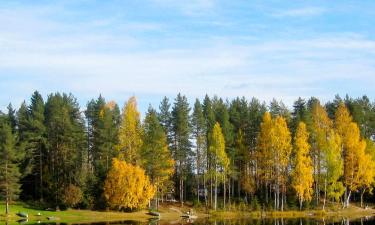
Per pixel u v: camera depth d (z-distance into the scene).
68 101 120.56
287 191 114.75
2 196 95.94
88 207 100.19
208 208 108.50
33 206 100.12
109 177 100.06
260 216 99.06
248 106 130.00
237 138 118.00
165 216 97.88
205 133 117.62
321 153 110.06
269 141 107.50
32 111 114.94
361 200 113.75
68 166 102.50
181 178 114.19
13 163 102.69
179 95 117.44
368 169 110.06
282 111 127.50
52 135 107.81
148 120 111.31
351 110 131.12
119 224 78.25
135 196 99.56
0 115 113.44
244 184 114.62
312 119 115.69
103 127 107.44
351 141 112.25
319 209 107.06
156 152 106.69
